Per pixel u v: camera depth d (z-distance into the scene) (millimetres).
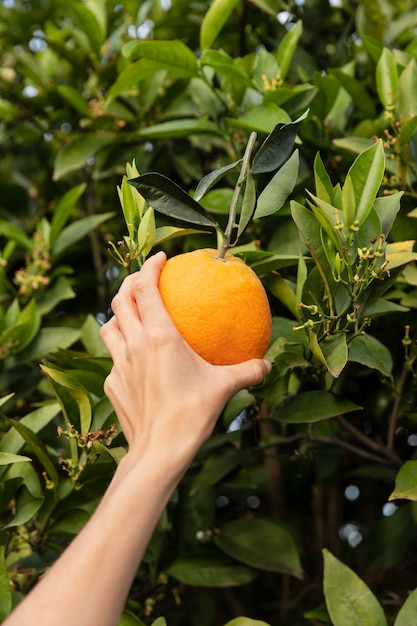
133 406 599
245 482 979
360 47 1068
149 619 1002
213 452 975
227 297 617
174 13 1123
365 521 1285
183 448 576
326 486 1203
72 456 781
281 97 901
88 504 818
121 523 548
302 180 918
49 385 1003
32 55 1317
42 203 1297
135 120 1073
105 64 1121
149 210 725
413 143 877
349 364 971
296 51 1090
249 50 1166
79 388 741
